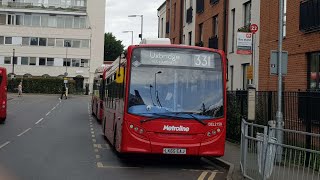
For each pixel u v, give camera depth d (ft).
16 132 64.18
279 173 25.88
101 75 86.43
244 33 47.62
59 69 254.27
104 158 41.91
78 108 132.26
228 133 59.00
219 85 38.37
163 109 37.11
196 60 38.42
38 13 252.62
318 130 38.91
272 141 27.20
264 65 61.05
